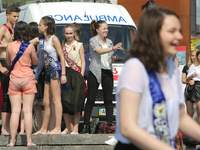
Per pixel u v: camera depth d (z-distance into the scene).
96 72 22.45
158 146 7.12
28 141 20.31
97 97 26.03
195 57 27.14
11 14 22.67
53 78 21.08
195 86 26.81
